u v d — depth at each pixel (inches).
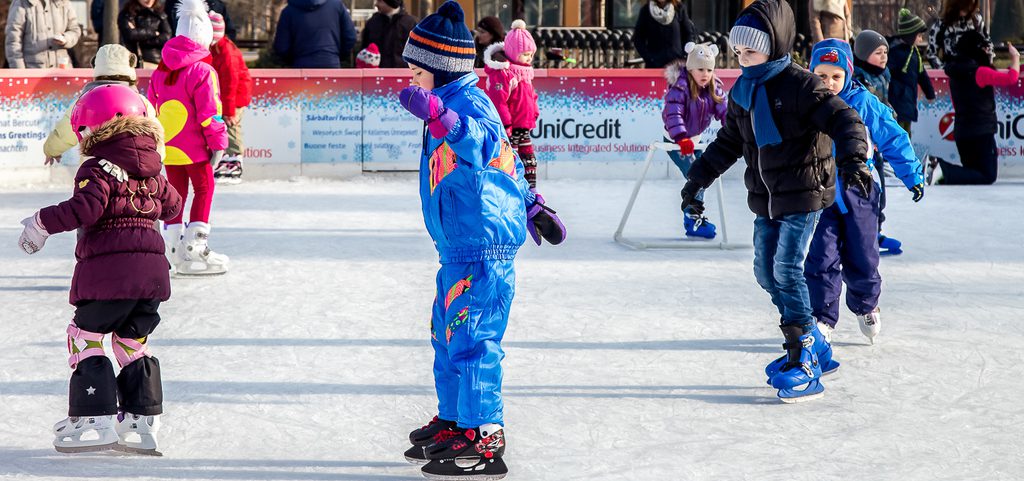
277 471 327.6
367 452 345.4
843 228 467.8
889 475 325.7
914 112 1072.8
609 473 327.0
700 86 757.9
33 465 329.1
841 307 550.3
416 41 318.7
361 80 1115.3
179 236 628.4
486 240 316.8
